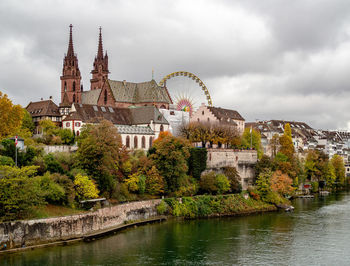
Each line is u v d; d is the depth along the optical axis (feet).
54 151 442.50
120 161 437.58
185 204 447.01
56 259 290.35
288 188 549.54
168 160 460.55
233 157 560.61
